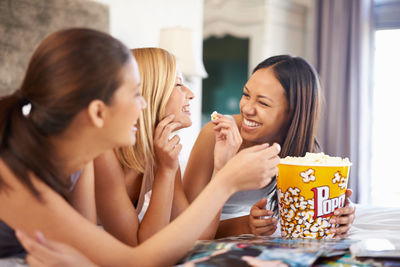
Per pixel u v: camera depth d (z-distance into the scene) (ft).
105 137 2.05
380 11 14.30
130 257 1.97
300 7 15.78
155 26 11.19
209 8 15.90
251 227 2.99
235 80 15.39
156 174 2.95
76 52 1.92
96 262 1.94
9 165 1.91
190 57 10.42
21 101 2.04
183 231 2.08
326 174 2.48
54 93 1.92
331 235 2.57
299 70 3.67
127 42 10.48
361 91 13.70
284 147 3.75
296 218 2.54
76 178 2.41
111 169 2.81
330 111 14.20
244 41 15.11
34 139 1.95
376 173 14.56
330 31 14.46
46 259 1.72
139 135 2.98
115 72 1.97
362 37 13.75
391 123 14.33
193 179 4.02
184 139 11.71
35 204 1.91
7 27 7.78
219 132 3.08
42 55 1.97
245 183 2.26
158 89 3.03
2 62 7.71
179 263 2.12
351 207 2.68
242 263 1.86
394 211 4.75
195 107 12.17
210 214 2.17
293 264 1.83
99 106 1.96
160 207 2.86
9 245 2.43
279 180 2.62
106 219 2.87
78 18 8.96
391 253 2.02
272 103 3.61
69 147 2.05
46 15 8.37
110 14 10.01
